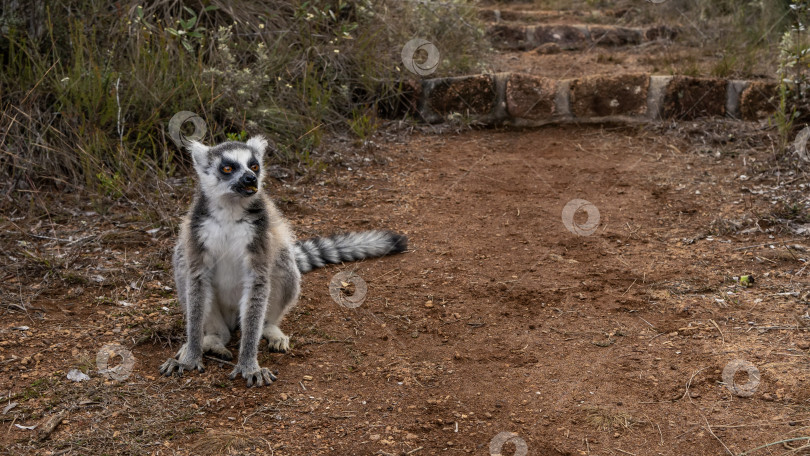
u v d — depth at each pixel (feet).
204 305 12.49
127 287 15.12
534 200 20.17
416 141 25.09
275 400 11.35
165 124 21.40
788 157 21.45
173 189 19.72
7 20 21.90
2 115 20.18
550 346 12.92
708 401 11.00
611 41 34.53
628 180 21.38
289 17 27.17
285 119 23.22
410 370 12.22
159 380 11.84
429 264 16.61
